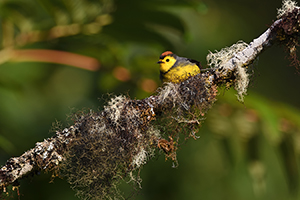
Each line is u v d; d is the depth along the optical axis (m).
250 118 7.36
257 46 4.79
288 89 11.19
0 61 7.91
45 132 9.26
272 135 6.63
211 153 8.67
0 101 8.86
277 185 8.61
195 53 10.57
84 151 4.58
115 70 8.71
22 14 7.97
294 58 4.78
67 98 10.66
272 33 4.74
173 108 4.82
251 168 7.38
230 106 7.37
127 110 4.69
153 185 8.65
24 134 8.94
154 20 8.14
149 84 8.63
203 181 8.76
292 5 4.65
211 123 7.44
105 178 4.74
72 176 4.62
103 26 8.16
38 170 4.38
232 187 8.70
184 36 8.37
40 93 10.37
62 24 8.05
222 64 4.89
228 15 11.61
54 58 8.26
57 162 4.40
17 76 10.08
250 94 7.37
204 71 5.22
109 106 4.70
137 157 4.73
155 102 4.79
